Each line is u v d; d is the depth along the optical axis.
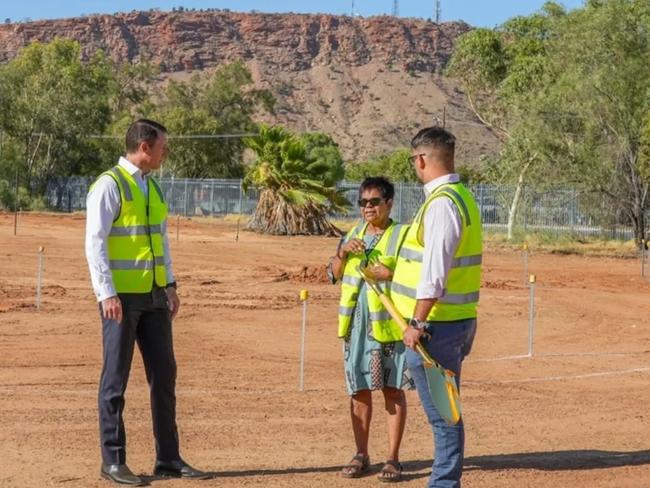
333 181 49.25
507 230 51.94
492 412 11.02
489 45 63.66
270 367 13.67
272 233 48.19
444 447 7.01
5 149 81.19
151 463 8.66
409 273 7.49
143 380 12.24
